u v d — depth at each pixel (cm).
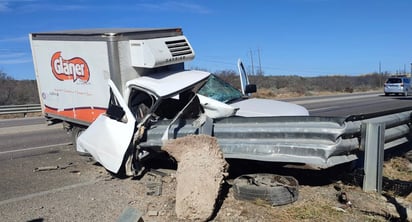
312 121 556
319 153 536
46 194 632
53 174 760
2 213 551
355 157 577
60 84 948
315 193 575
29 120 2027
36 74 1024
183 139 580
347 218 492
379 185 588
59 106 966
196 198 497
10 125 1748
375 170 587
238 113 727
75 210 553
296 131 560
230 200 551
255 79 6050
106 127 713
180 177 530
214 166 537
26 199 610
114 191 631
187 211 494
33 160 905
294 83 6412
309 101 2886
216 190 511
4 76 3525
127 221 445
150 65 775
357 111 1984
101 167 796
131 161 687
